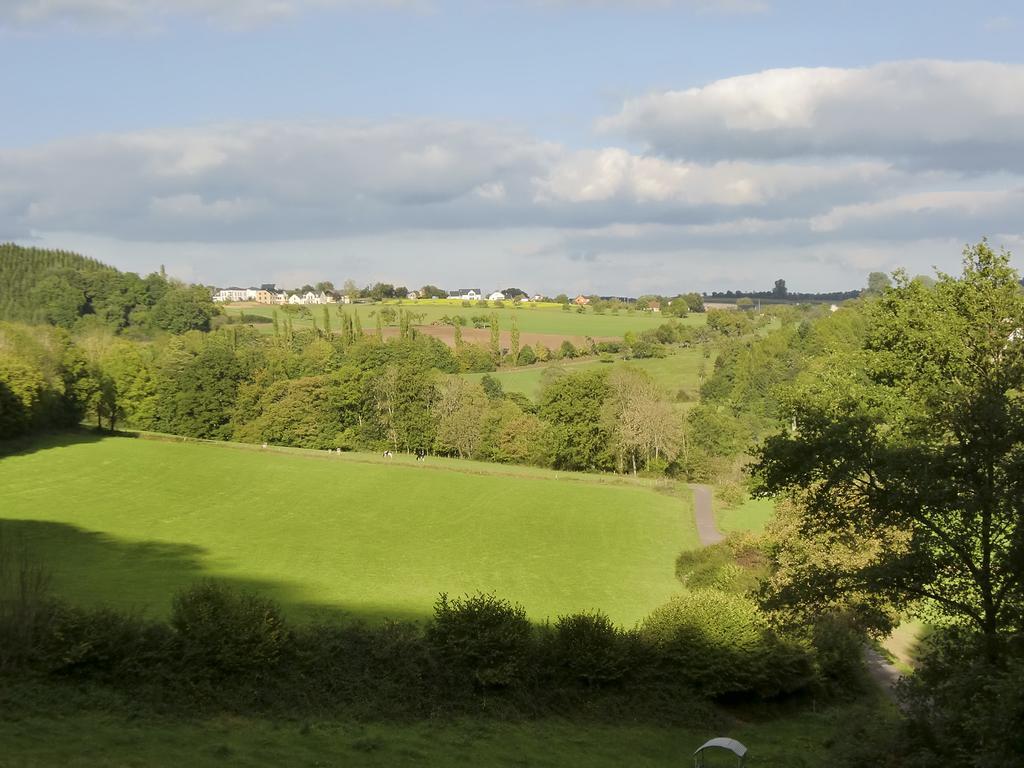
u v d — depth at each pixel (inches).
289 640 1359.5
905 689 1136.8
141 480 3882.9
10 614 1181.1
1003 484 1007.6
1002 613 1037.8
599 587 2664.9
